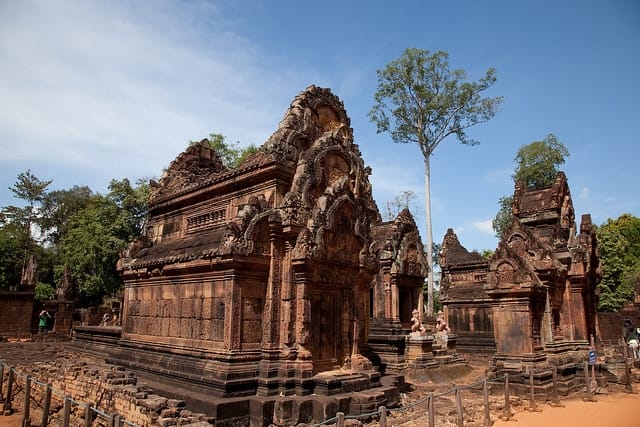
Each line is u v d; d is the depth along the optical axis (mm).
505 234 19266
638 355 22844
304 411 11023
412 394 15727
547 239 20109
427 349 21672
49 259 50344
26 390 12508
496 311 17219
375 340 22516
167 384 12859
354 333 13953
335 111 16016
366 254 14484
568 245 20312
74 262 39719
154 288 15445
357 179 15352
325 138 14461
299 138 14141
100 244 38375
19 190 55719
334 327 13648
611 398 15695
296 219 12742
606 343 33875
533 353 16125
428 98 34156
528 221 20734
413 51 33906
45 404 11375
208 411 10547
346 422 10219
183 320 13633
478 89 33594
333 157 14781
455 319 29828
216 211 15531
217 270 12516
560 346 18266
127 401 9984
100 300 45719
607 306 42656
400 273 23234
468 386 11688
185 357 13039
